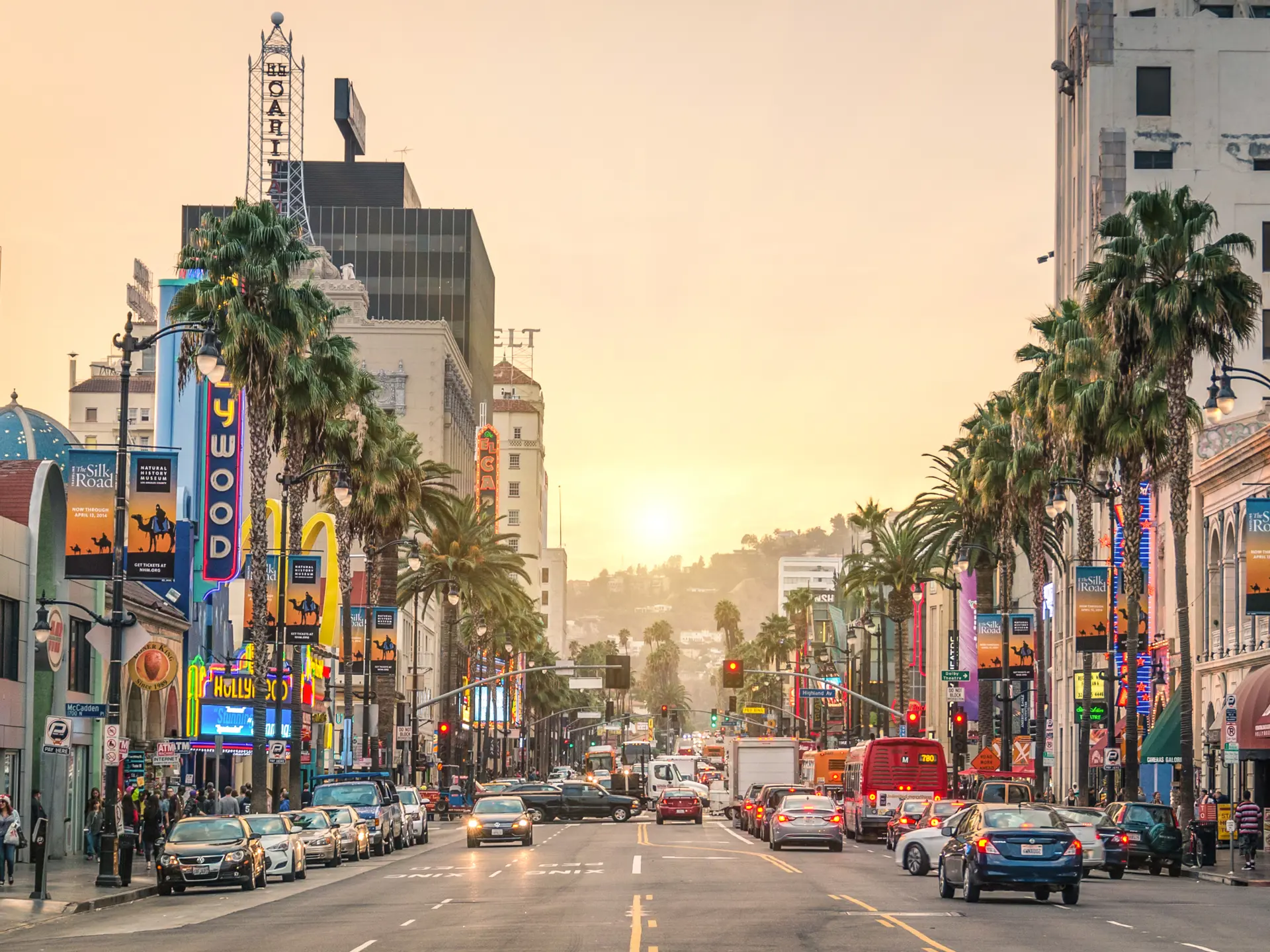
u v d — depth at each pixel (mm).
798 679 185750
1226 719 57562
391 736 79375
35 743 47781
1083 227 95250
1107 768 53312
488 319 173375
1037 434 64625
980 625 68625
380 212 152250
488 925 26734
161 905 34219
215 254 49875
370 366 132750
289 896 35844
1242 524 60719
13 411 55250
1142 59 93188
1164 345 47562
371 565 72938
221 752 67688
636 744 145500
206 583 69750
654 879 38969
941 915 28156
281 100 124875
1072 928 25562
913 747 63469
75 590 50750
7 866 37250
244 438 79688
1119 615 66188
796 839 53750
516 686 151000
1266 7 95500
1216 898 33625
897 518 102062
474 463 158625
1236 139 92438
